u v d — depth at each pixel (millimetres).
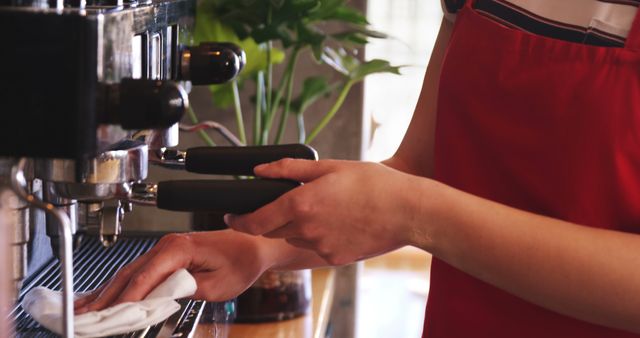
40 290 742
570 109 804
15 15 521
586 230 733
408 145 1015
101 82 553
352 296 1772
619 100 784
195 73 918
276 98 1469
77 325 673
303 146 784
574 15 843
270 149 786
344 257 740
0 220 547
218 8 1408
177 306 751
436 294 928
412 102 4262
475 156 876
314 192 706
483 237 729
